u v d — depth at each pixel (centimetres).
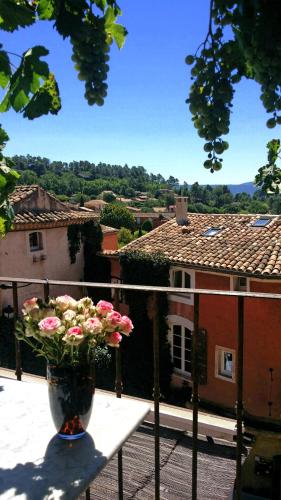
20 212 1457
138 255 1332
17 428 165
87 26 112
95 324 150
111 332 159
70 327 151
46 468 139
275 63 98
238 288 1167
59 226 1559
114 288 205
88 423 159
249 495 234
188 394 1296
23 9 112
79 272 1706
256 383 1161
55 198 1631
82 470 138
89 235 1720
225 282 1177
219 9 113
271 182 307
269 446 276
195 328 192
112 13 121
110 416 173
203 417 277
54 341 149
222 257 1195
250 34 102
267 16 96
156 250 1357
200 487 237
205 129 126
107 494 236
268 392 1146
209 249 1264
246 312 1145
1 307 1322
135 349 1352
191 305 1262
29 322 155
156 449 200
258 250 1176
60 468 139
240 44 107
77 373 152
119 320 160
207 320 1230
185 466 253
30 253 1459
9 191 223
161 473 247
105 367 1245
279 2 95
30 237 1487
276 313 1102
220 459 260
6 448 151
